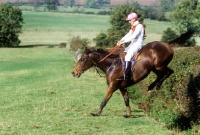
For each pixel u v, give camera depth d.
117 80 11.59
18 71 30.06
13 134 10.30
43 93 17.20
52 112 13.09
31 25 119.25
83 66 12.12
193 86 10.98
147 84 15.48
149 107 13.87
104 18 147.62
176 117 11.18
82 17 149.62
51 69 30.14
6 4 80.44
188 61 13.63
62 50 60.50
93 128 10.91
